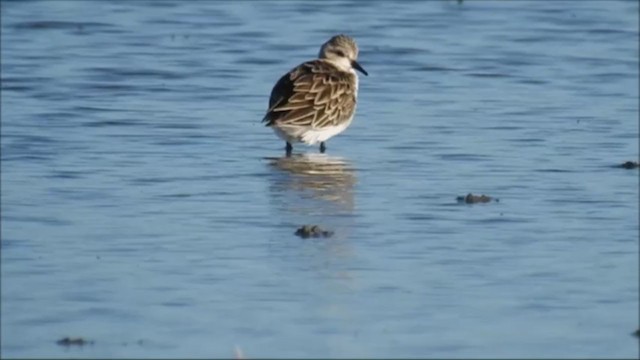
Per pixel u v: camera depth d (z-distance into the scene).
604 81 25.48
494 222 17.36
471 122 22.58
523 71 26.16
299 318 14.27
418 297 14.86
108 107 23.34
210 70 26.05
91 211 17.69
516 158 20.45
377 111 23.27
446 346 13.66
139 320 14.20
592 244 16.59
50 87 24.58
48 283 15.16
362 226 17.14
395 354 13.45
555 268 15.77
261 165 20.06
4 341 13.67
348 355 13.41
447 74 25.91
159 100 23.89
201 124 22.38
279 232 16.86
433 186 18.94
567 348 13.66
